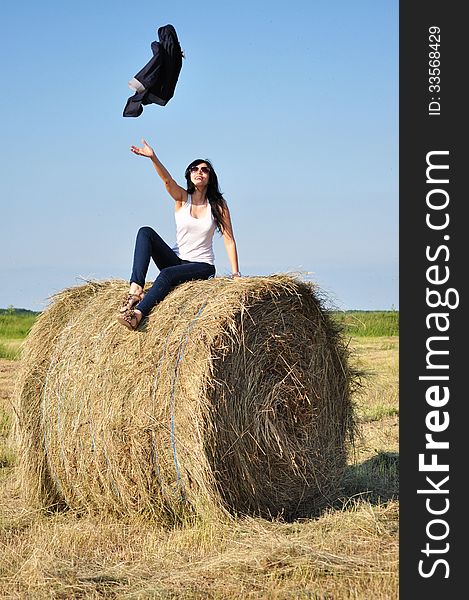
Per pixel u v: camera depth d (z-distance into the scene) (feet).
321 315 25.95
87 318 26.27
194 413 22.63
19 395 26.76
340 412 26.89
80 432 25.00
